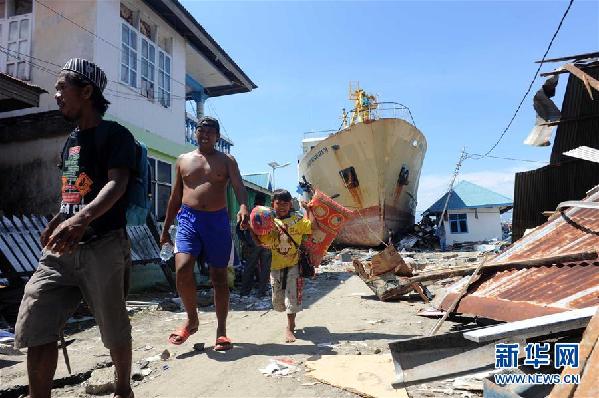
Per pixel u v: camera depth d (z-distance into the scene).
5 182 8.59
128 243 2.20
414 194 22.86
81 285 2.04
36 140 8.56
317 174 20.42
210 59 14.70
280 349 3.65
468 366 2.09
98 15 8.98
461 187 27.59
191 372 3.11
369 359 3.23
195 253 3.66
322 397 2.55
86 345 4.05
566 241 3.23
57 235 1.74
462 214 26.31
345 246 21.16
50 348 1.99
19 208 8.45
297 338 4.07
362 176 18.64
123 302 2.12
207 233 3.68
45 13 9.23
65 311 2.03
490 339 1.82
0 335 4.12
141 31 10.80
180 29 12.27
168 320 5.30
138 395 2.71
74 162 2.10
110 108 9.19
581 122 7.30
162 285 8.62
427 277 6.07
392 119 17.73
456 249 22.22
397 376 2.11
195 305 3.72
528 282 2.87
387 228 19.56
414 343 2.15
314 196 4.16
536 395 1.85
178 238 3.71
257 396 2.61
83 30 8.95
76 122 2.22
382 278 6.42
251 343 3.92
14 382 2.92
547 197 7.84
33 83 9.06
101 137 2.07
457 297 3.19
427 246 23.00
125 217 2.17
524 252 3.38
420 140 20.38
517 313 2.54
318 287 8.44
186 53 13.70
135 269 8.23
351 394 2.58
